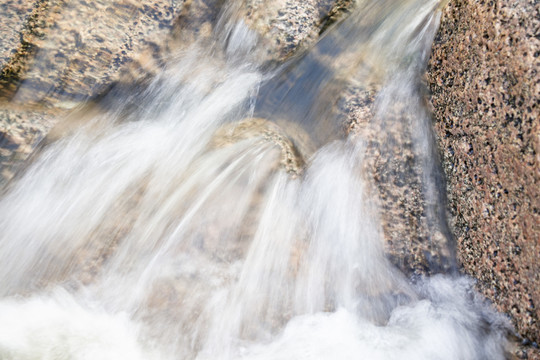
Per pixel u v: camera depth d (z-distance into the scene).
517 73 2.45
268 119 3.82
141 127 3.80
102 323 2.86
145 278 3.02
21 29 3.65
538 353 2.53
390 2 4.12
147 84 3.90
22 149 3.43
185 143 3.71
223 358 2.75
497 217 2.67
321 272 3.08
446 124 3.12
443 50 3.15
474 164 2.84
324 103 3.76
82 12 3.84
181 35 4.08
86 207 3.34
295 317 2.92
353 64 3.89
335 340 2.82
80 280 3.03
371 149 3.37
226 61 4.07
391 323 2.92
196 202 3.33
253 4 4.07
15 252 3.19
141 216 3.29
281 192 3.37
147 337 2.81
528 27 2.41
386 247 3.13
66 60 3.70
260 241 3.16
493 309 2.79
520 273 2.57
